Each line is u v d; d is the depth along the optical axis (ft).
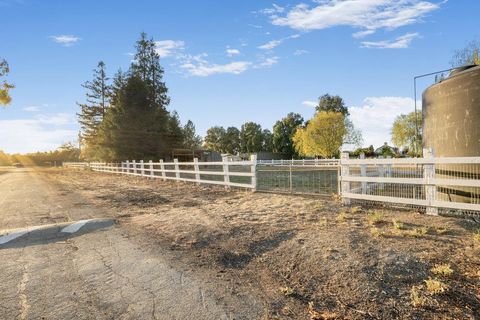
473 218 19.20
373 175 39.45
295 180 61.72
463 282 12.17
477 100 23.11
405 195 30.30
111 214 29.07
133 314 11.14
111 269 15.29
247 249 17.51
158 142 135.33
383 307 11.19
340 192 28.81
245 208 27.73
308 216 22.74
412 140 203.92
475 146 23.31
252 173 37.01
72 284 13.66
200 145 238.27
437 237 16.48
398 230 17.74
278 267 15.05
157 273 14.67
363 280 12.90
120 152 127.13
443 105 26.09
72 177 91.61
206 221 23.75
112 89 155.63
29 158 372.58
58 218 27.63
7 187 59.88
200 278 14.07
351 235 17.48
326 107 263.49
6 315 11.16
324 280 13.38
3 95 73.41
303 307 11.55
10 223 25.81
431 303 11.12
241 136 334.24
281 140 279.49
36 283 13.80
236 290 12.89
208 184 50.01
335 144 189.47
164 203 34.50
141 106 135.44
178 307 11.55
